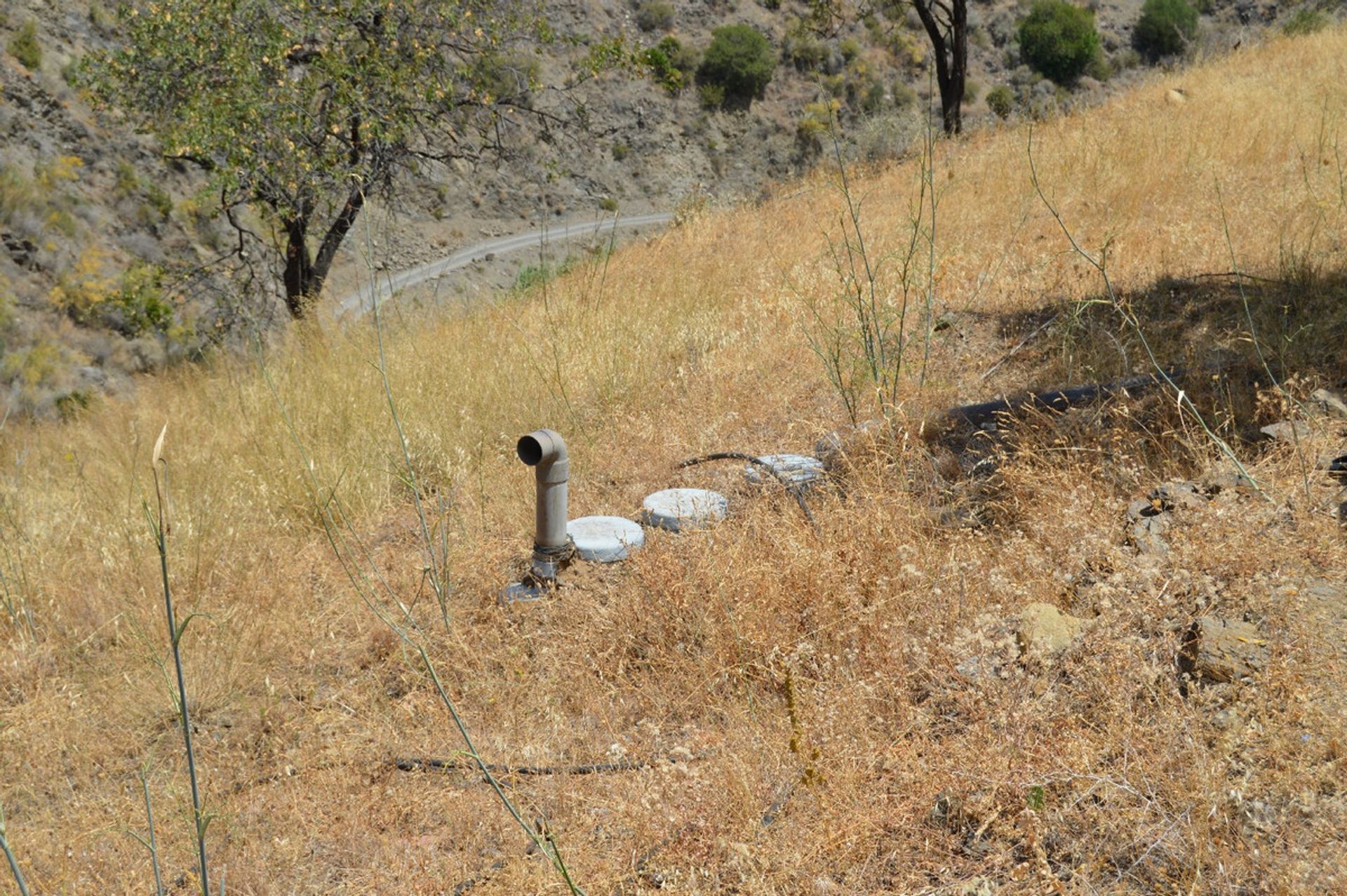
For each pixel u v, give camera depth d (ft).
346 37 39.68
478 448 19.08
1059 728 8.98
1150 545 11.41
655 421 19.71
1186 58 58.18
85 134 115.14
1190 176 28.71
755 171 193.16
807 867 8.30
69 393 67.72
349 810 10.52
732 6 216.74
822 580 11.96
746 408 19.54
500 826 9.86
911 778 8.80
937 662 10.31
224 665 13.37
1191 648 9.65
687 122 195.31
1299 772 7.80
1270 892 7.07
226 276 62.13
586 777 10.33
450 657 13.05
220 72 39.22
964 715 9.75
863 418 17.75
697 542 13.57
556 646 12.87
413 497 18.17
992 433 16.40
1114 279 22.20
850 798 8.88
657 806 9.15
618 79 191.93
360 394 22.02
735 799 9.12
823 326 21.39
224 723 12.60
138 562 16.02
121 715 12.70
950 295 23.44
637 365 22.12
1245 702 8.67
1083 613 10.72
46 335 83.92
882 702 10.13
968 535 12.77
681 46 201.36
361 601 14.58
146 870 9.93
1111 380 17.25
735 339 23.06
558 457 13.69
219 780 11.34
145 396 32.58
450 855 9.69
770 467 15.87
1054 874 7.72
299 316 37.70
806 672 11.18
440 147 45.16
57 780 11.68
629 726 11.34
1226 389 15.23
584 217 167.22
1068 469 13.67
